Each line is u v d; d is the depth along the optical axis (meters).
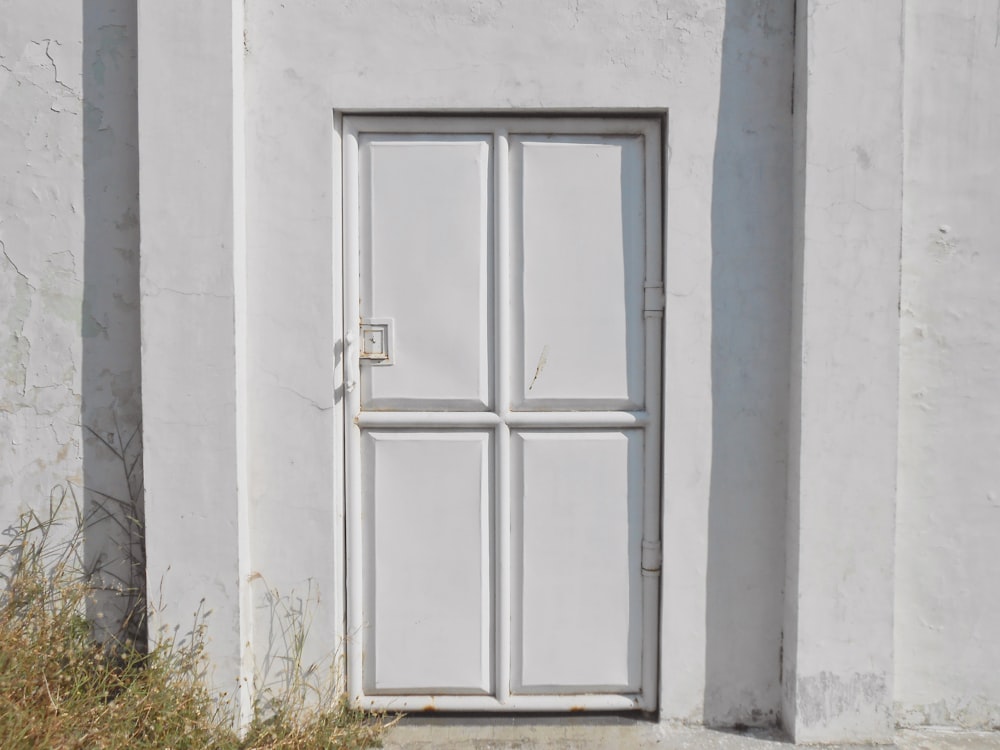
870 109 3.17
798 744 3.28
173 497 3.20
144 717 3.08
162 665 3.15
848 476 3.24
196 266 3.16
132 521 3.35
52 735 2.90
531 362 3.36
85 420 3.34
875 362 3.22
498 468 3.37
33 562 3.35
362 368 3.37
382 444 3.38
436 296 3.35
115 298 3.31
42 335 3.32
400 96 3.23
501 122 3.31
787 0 3.25
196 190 3.14
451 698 3.44
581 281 3.36
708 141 3.27
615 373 3.38
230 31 3.11
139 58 3.11
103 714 3.02
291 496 3.31
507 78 3.23
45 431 3.35
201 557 3.21
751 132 3.27
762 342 3.31
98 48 3.25
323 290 3.27
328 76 3.23
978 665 3.40
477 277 3.34
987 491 3.36
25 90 3.27
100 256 3.30
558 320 3.36
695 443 3.33
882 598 3.26
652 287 3.35
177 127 3.13
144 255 3.15
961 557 3.37
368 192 3.33
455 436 3.38
